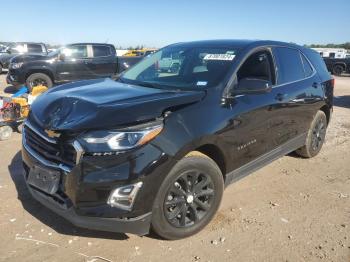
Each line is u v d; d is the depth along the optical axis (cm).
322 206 434
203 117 348
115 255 327
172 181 325
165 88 399
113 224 305
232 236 362
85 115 317
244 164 413
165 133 316
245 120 394
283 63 491
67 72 1273
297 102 496
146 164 302
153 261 321
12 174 488
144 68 477
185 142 324
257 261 327
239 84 388
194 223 357
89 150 298
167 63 459
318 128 588
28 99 697
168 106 330
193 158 340
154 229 332
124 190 299
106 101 337
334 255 339
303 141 554
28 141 361
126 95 360
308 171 545
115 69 1359
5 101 672
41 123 341
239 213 407
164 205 326
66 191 309
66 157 312
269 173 530
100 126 302
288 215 409
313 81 552
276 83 467
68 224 371
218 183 369
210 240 354
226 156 376
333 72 2712
